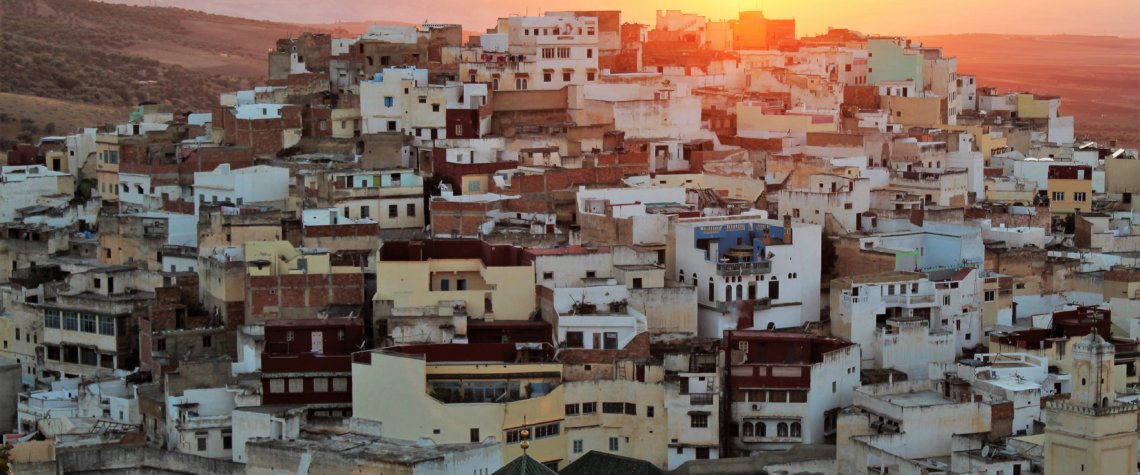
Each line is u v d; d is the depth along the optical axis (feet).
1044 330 628.28
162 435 590.55
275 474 531.50
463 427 558.97
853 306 627.87
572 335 600.80
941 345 634.84
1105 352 492.13
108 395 619.67
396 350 574.56
